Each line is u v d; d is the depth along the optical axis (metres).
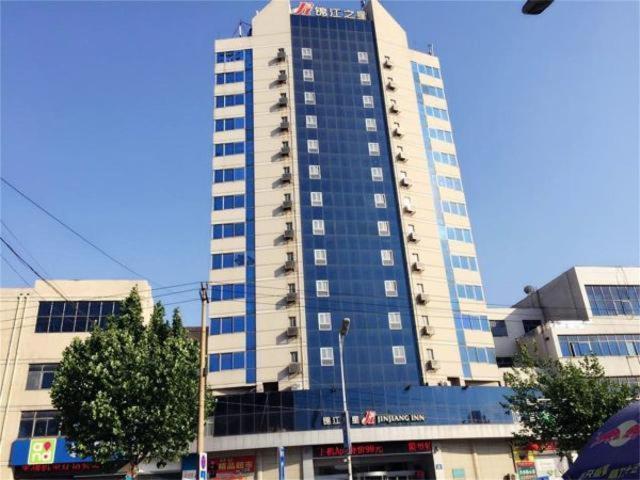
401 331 52.59
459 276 57.25
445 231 59.12
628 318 56.84
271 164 58.72
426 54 70.00
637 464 9.09
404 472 45.91
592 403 31.59
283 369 49.59
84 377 30.50
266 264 54.12
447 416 46.91
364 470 46.09
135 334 33.44
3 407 42.56
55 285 46.56
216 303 52.44
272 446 44.28
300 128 60.66
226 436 44.56
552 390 33.09
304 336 50.94
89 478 42.69
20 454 41.41
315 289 53.16
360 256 55.41
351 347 51.00
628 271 59.81
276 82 62.84
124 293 46.94
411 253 56.47
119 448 29.62
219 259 54.41
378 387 48.62
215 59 64.69
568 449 32.53
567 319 59.16
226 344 50.72
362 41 67.06
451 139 65.44
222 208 56.78
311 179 58.22
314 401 46.25
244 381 49.19
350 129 61.66
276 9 66.88
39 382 43.59
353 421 45.59
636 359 54.22
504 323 61.44
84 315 45.84
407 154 61.59
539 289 63.81
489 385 52.75
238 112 61.56
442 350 52.56
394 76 65.81
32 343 44.50
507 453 47.22
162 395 30.62
